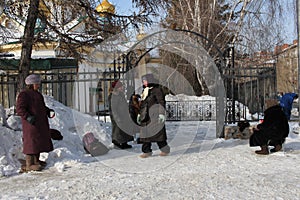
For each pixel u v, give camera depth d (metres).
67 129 8.66
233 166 6.33
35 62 14.70
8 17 10.60
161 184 5.21
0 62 12.14
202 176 5.62
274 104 7.42
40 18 10.38
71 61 15.43
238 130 9.53
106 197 4.64
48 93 13.98
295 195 4.55
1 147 6.64
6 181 5.59
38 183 5.43
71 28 11.12
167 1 11.25
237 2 18.97
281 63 30.86
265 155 7.28
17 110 6.13
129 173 5.98
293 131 9.94
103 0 10.99
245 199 4.42
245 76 9.95
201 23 19.98
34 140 6.19
